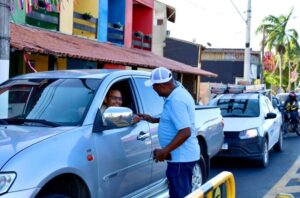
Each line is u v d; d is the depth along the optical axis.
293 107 17.11
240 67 39.91
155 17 28.08
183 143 4.50
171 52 28.56
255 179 8.76
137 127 5.25
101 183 4.43
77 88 4.93
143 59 15.12
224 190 3.34
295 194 7.52
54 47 10.45
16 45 9.01
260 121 10.20
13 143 3.82
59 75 5.32
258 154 9.73
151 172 5.47
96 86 4.91
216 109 7.76
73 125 4.45
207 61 40.78
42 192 3.84
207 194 2.96
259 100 11.14
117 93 5.15
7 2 6.05
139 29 21.41
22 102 4.99
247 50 24.02
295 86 67.50
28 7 9.89
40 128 4.33
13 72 12.23
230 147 9.67
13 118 4.72
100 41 16.05
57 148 3.95
